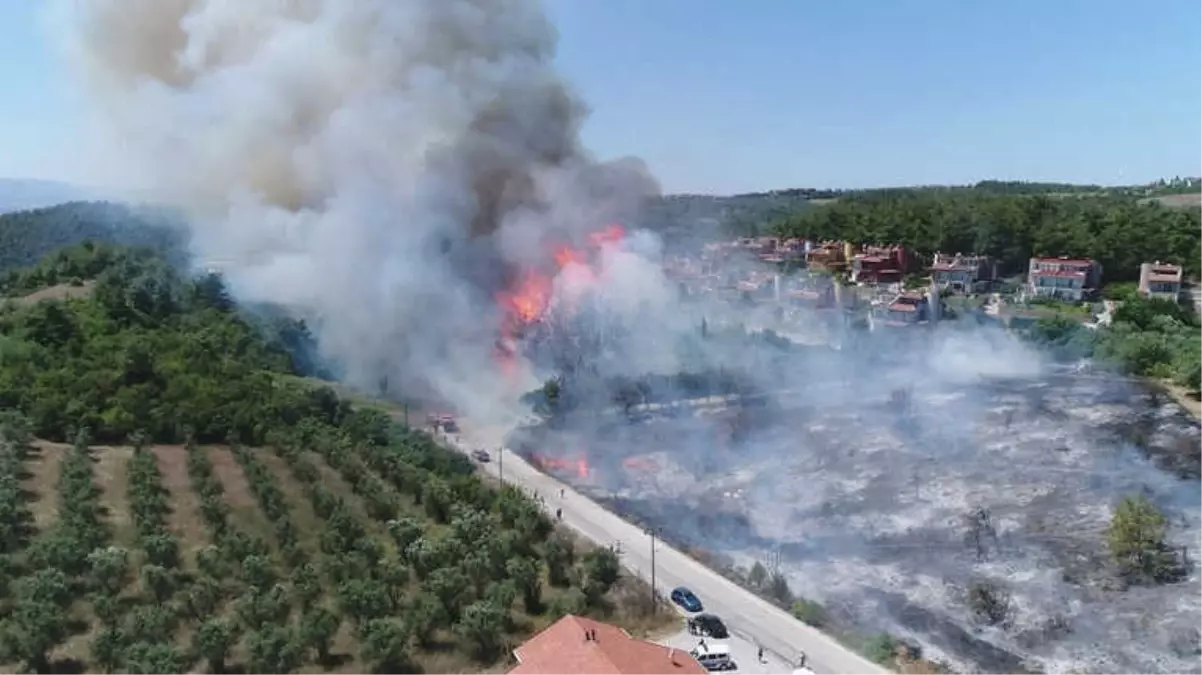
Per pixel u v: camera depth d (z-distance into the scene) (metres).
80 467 74.12
